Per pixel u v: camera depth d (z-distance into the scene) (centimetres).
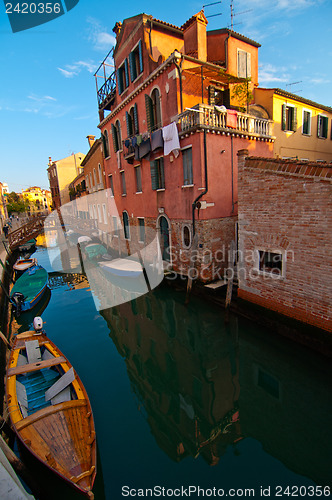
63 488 383
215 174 1005
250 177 748
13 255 2131
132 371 687
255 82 1454
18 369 589
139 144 1246
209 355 759
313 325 648
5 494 277
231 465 438
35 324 770
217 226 1032
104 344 803
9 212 6000
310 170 611
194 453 460
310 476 415
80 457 382
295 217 654
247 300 818
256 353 737
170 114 1097
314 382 610
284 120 1345
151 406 573
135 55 1293
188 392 628
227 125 1014
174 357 770
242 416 550
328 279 607
